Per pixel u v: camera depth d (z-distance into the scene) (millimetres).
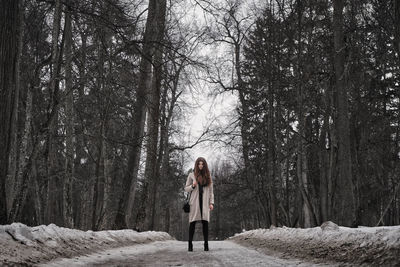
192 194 9938
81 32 12250
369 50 16203
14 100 6250
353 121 16984
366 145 17969
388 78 17281
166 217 42938
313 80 16078
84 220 15523
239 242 14406
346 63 14469
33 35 11344
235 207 31109
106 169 16953
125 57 13266
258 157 20859
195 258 7328
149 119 19016
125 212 16000
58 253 6051
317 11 16297
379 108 18984
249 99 22875
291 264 5758
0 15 6219
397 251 4684
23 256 4938
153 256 7973
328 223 7680
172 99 22781
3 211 5961
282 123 18578
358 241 5781
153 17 14969
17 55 6344
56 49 8680
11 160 6938
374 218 20734
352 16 14602
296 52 16984
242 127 22203
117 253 8094
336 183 14055
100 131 13242
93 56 13062
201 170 10008
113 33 12531
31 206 16016
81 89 13680
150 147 17391
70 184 11445
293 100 17391
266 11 17656
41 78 11977
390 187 19719
